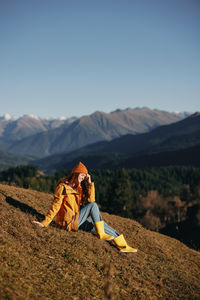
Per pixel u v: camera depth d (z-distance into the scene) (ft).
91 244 18.57
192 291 17.72
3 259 13.25
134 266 18.48
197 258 26.48
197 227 192.03
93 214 18.65
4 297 10.28
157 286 17.06
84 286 13.89
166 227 230.27
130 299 14.16
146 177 498.28
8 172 411.54
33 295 11.44
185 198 391.86
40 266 14.29
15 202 22.04
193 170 553.64
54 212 17.65
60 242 17.42
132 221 32.58
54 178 325.21
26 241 16.24
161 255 22.82
